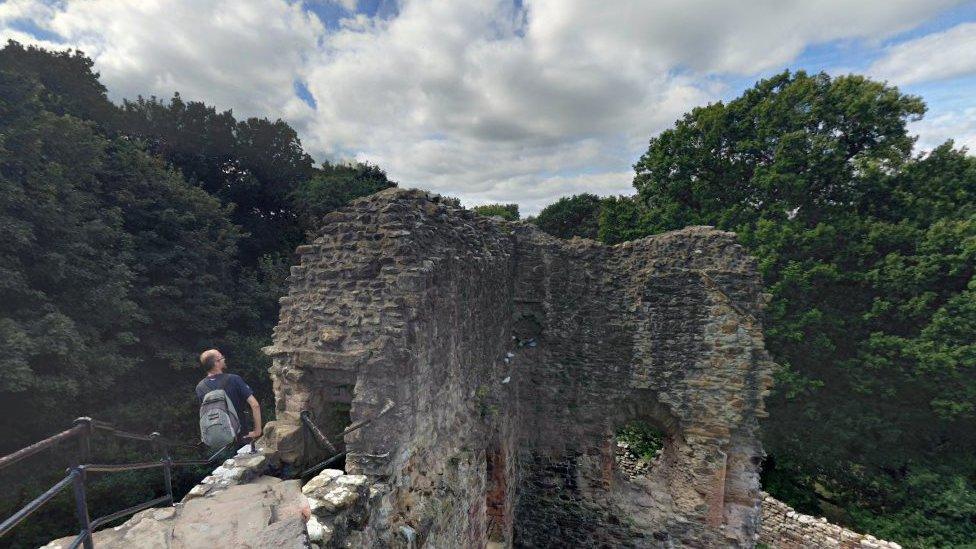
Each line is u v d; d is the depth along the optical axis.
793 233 15.68
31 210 12.34
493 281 9.18
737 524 9.73
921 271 14.03
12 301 12.11
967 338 13.33
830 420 14.93
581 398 10.89
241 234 23.22
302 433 5.43
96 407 14.41
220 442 4.75
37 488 11.87
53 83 21.52
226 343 19.41
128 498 13.47
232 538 3.54
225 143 31.12
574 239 11.20
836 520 14.41
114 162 18.52
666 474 10.66
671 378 10.19
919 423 14.36
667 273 10.25
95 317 14.04
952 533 12.10
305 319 5.85
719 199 18.97
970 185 15.61
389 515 4.89
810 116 16.42
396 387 5.16
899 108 15.94
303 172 35.81
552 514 11.11
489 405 8.60
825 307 15.45
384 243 5.63
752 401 9.66
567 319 10.95
